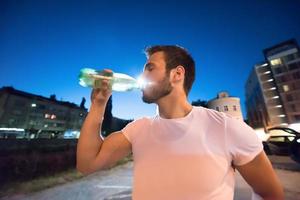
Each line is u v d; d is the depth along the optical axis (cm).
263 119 4184
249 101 5150
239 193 634
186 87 120
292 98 3656
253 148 95
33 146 1781
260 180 97
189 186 88
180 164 92
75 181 916
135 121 122
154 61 117
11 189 738
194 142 95
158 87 112
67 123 5959
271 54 4047
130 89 127
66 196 682
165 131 104
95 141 117
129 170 1223
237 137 96
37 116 5169
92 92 125
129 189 755
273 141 1619
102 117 123
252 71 4431
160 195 91
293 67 3706
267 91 3975
